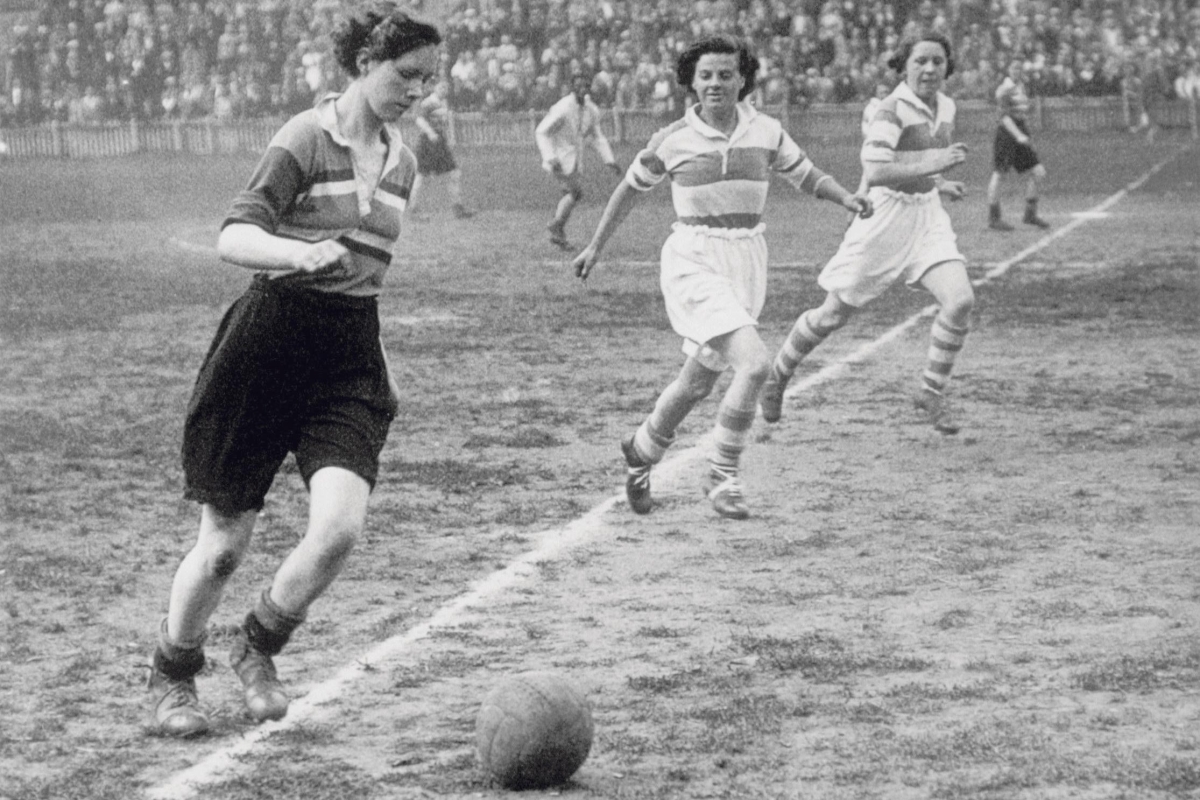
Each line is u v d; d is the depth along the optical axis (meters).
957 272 12.92
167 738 6.65
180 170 53.22
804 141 56.22
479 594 8.81
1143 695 6.89
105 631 8.24
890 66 13.28
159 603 8.78
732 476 10.54
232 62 61.06
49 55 62.25
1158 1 61.50
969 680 7.16
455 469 12.06
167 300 22.84
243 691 6.98
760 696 6.98
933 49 12.95
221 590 6.63
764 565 9.34
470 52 59.56
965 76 57.94
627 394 15.27
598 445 12.98
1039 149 52.72
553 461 12.40
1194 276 23.25
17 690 7.30
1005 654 7.52
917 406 13.13
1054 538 9.80
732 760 6.23
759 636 7.92
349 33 6.25
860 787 5.94
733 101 10.55
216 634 8.09
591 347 18.22
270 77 60.88
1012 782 5.94
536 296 22.69
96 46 62.34
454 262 27.17
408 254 28.52
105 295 23.41
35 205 41.62
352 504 6.27
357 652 7.79
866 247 13.03
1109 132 58.25
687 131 10.55
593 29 58.59
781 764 6.18
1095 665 7.32
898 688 7.04
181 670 6.71
